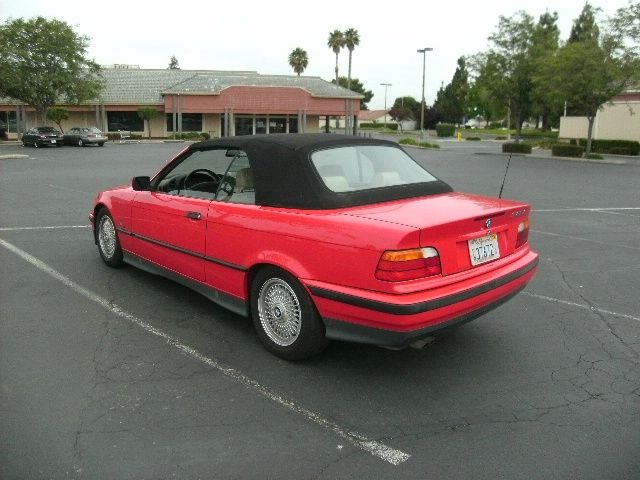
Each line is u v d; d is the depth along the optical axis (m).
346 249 3.57
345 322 3.65
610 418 3.43
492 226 3.90
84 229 8.89
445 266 3.58
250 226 4.16
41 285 5.87
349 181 4.11
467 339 4.66
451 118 100.31
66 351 4.27
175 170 5.18
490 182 17.89
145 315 5.06
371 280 3.46
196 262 4.79
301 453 3.02
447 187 4.62
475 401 3.62
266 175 4.18
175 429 3.23
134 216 5.64
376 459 2.98
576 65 28.58
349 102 52.03
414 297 3.40
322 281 3.72
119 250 6.24
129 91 51.56
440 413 3.46
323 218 3.75
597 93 28.92
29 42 40.41
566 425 3.34
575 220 10.72
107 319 4.95
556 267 7.06
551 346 4.53
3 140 45.38
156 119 51.44
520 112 38.31
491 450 3.07
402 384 3.84
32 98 41.22
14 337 4.52
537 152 35.97
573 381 3.92
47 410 3.41
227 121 50.12
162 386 3.75
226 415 3.40
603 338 4.71
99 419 3.32
